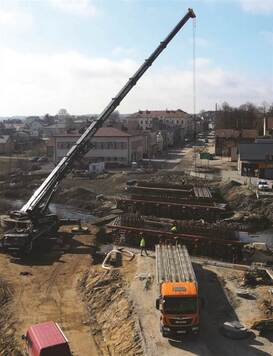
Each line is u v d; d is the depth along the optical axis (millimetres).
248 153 85250
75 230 53531
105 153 104562
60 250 46750
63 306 33031
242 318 27469
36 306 33062
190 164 107938
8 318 31141
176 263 30703
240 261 42031
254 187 71812
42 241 48594
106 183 85250
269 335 25453
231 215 61969
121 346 25641
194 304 24859
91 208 69500
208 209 61625
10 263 42625
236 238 43844
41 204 50938
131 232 47000
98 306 32125
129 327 27016
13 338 28172
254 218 59031
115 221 50344
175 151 149500
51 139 121875
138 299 30531
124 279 34875
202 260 39344
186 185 75750
